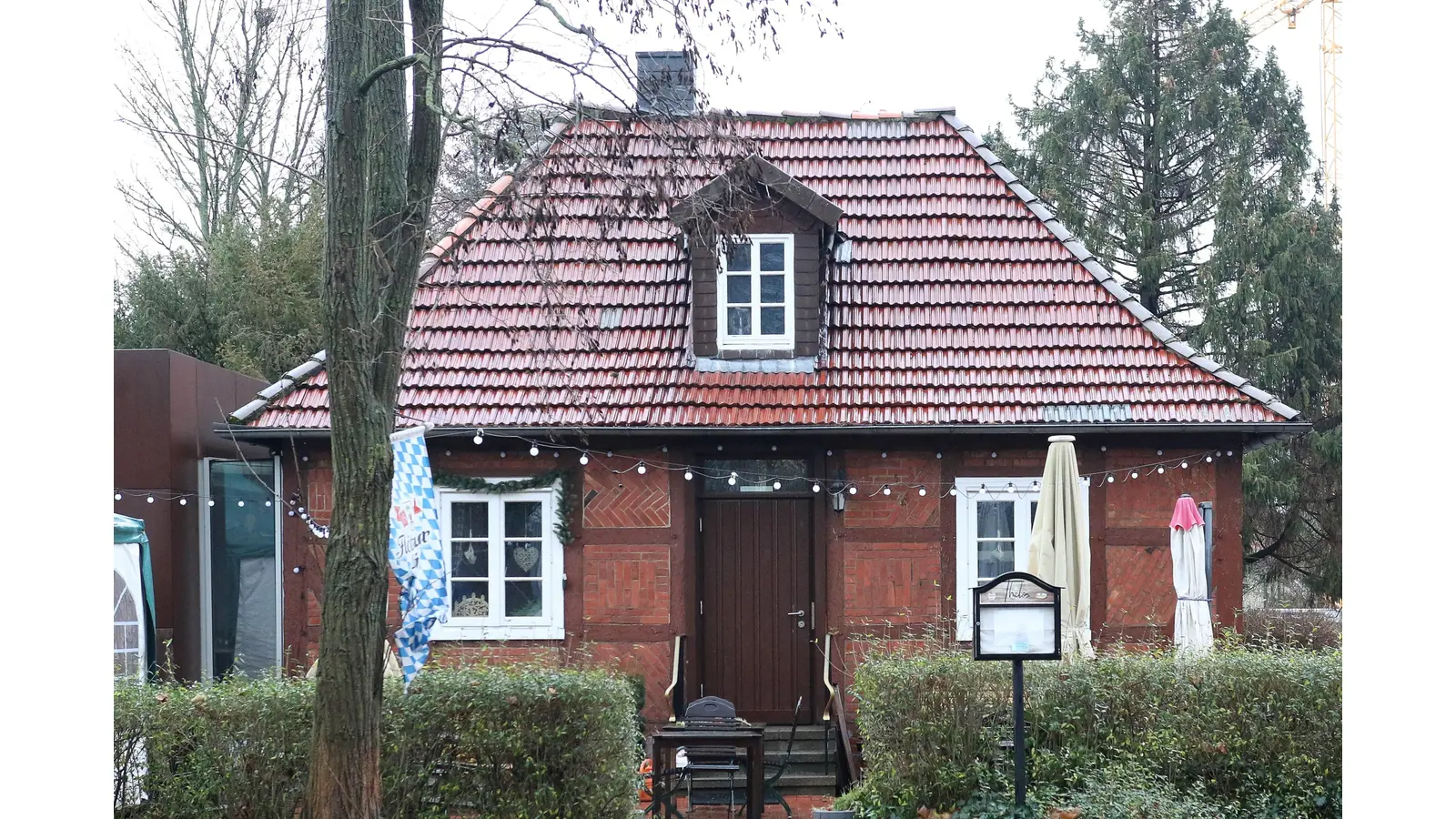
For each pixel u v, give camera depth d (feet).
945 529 45.34
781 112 52.34
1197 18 91.35
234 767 29.48
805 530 46.91
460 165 37.70
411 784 29.45
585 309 47.44
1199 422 43.45
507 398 45.14
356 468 26.18
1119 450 45.16
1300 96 89.86
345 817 25.50
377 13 26.86
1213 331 82.23
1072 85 91.30
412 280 27.96
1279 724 32.19
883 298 47.47
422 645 29.63
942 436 45.27
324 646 25.95
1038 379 45.03
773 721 46.39
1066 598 35.91
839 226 49.14
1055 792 31.07
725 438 45.09
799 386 45.27
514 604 45.80
